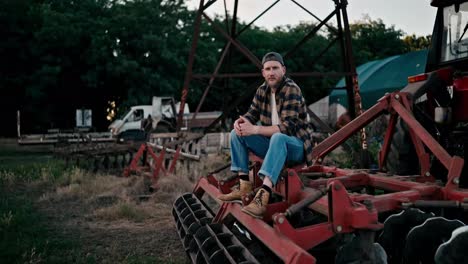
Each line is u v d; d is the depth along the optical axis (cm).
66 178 1052
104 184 964
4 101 3516
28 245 523
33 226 626
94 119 3750
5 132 3531
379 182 398
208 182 525
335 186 282
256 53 4244
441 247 260
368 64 2475
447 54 526
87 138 2133
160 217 683
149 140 1554
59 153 1688
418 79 478
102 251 512
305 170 467
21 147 2392
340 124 1281
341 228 281
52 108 3531
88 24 3356
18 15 3381
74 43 3297
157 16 3478
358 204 284
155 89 3362
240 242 353
